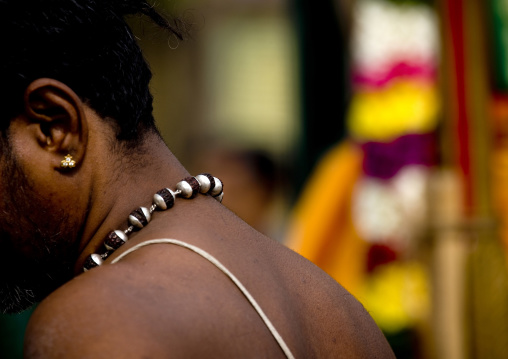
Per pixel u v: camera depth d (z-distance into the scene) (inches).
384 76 198.2
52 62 79.6
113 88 82.7
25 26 78.5
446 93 175.3
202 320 70.4
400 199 191.2
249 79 457.7
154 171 85.8
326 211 200.1
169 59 461.7
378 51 199.0
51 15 79.4
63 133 81.4
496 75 179.8
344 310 88.7
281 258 87.0
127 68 84.2
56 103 79.7
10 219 83.2
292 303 82.0
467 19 174.2
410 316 185.0
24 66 78.8
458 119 173.6
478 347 166.2
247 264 79.8
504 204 176.4
